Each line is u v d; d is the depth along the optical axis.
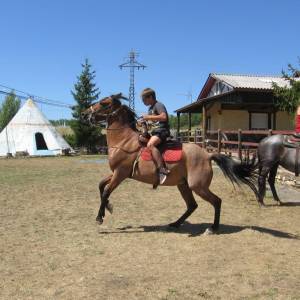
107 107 8.12
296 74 22.83
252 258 6.55
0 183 15.16
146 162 7.94
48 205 10.83
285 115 29.22
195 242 7.41
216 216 8.05
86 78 47.75
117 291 5.25
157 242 7.41
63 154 35.88
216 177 16.78
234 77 31.97
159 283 5.51
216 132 23.67
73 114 47.72
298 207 10.89
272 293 5.23
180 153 7.89
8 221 9.01
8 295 5.15
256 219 9.47
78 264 6.24
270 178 11.67
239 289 5.34
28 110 37.69
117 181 8.20
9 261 6.38
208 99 26.58
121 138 8.09
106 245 7.23
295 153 10.95
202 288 5.36
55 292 5.23
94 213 9.86
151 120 7.88
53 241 7.47
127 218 9.37
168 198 11.93
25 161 28.00
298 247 7.17
